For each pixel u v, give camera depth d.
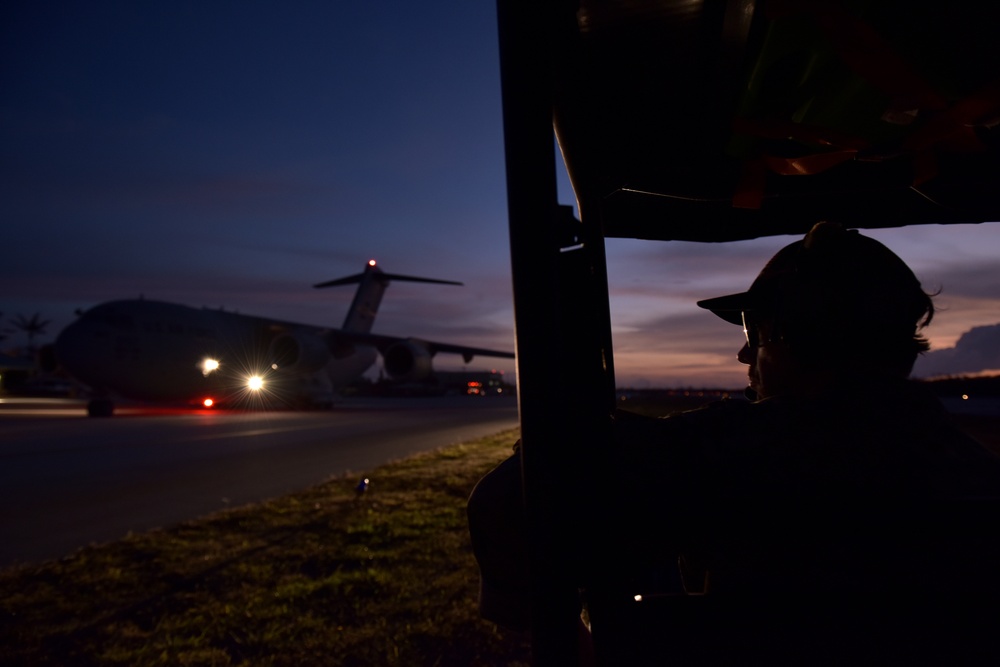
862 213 1.65
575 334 0.80
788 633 0.76
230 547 4.74
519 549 0.85
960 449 0.84
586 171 1.39
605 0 0.92
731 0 0.89
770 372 1.00
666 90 1.14
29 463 10.09
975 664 0.74
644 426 0.90
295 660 2.91
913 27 0.89
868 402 0.85
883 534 0.74
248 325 24.41
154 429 17.00
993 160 1.29
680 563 1.09
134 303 20.22
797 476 0.80
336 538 4.96
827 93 1.05
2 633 3.19
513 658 2.92
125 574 4.11
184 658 2.92
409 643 3.05
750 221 1.76
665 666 0.75
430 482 7.73
